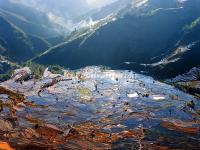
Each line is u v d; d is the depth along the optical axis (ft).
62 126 504.02
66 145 407.64
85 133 470.80
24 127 470.80
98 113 604.90
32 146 389.19
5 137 414.62
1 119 490.08
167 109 644.27
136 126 519.60
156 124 532.73
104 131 486.38
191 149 420.77
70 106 654.12
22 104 640.99
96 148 404.36
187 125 534.78
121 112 614.34
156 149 412.36
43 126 483.51
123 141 438.40
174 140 453.17
